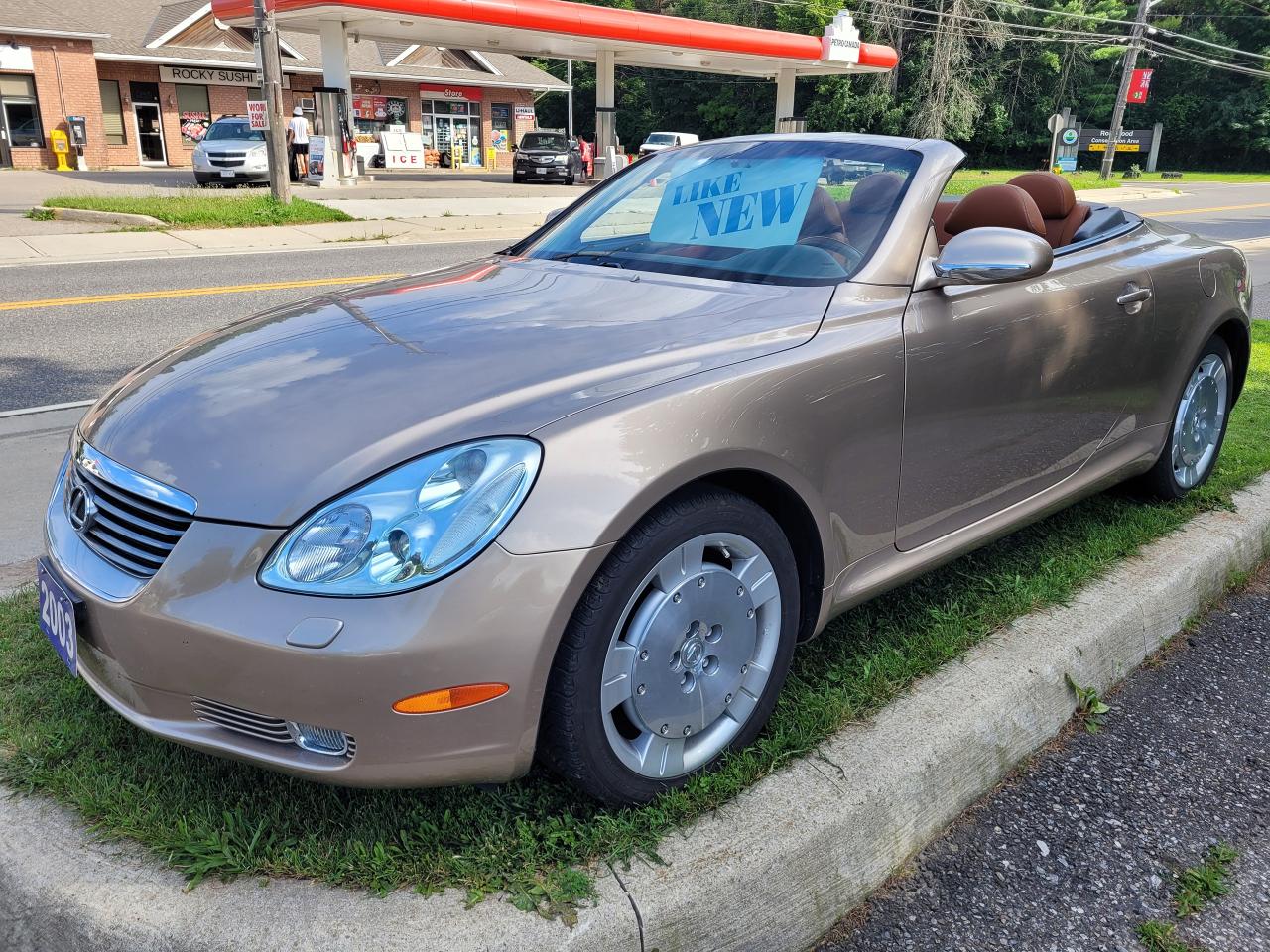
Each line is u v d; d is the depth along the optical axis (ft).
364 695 5.90
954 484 9.15
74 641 6.72
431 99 134.00
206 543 6.23
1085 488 11.16
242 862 6.42
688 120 195.21
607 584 6.41
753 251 9.39
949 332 8.75
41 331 26.03
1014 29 167.63
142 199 55.47
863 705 8.45
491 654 6.03
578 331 7.84
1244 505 13.14
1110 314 10.58
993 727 8.44
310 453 6.38
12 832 6.73
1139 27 125.08
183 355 8.45
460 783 6.35
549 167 89.76
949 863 7.69
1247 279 13.42
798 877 6.88
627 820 6.97
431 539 6.01
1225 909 7.26
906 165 9.70
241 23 75.87
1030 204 10.69
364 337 7.99
